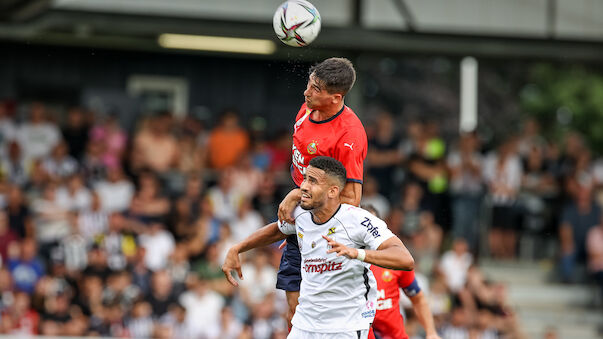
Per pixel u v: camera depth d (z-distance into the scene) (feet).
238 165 166.81
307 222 59.06
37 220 151.74
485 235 179.32
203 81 203.41
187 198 158.61
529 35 169.37
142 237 149.89
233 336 138.62
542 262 183.62
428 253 164.04
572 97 308.81
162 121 171.94
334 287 58.70
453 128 314.76
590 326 171.12
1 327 134.10
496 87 321.93
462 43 167.94
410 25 166.20
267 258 150.10
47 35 182.09
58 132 167.32
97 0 156.66
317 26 61.98
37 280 144.25
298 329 60.39
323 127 59.98
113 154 167.12
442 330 141.90
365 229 57.26
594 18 170.40
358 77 173.99
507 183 174.50
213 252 148.97
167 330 136.98
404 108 318.45
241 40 182.50
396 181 169.89
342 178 57.16
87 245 148.15
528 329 169.37
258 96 205.05
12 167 161.38
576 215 175.22
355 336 59.26
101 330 135.44
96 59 197.57
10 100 185.37
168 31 159.22
